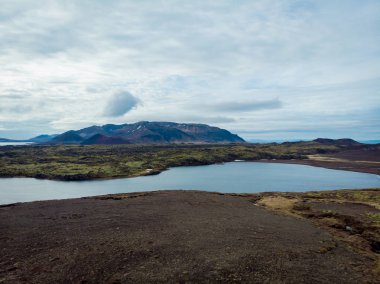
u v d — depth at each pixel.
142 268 19.03
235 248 22.92
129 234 25.42
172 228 27.53
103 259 20.22
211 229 27.67
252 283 17.80
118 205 37.75
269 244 24.27
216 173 123.50
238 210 37.03
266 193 52.09
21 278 17.55
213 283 17.53
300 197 47.97
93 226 27.64
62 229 26.62
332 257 22.70
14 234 25.23
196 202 40.66
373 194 50.22
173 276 18.09
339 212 36.44
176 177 111.06
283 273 19.25
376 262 22.38
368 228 30.17
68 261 19.86
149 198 42.94
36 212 33.47
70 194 78.19
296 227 30.14
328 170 131.88
